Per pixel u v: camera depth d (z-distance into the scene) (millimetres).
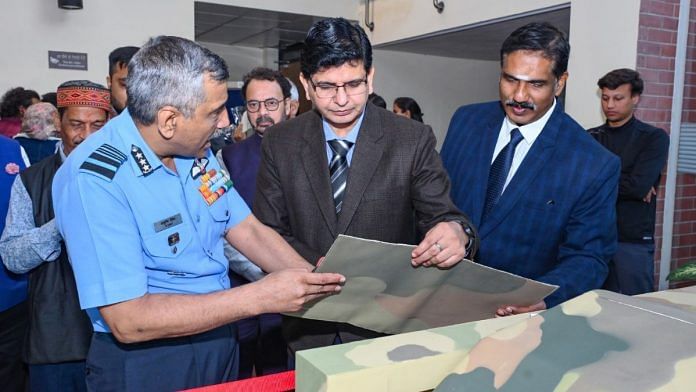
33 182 1522
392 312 1224
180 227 1117
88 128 1599
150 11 5031
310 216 1388
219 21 6078
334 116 1285
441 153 1771
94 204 998
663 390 590
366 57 1243
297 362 713
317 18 5875
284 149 1422
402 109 4844
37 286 1539
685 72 3506
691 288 917
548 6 4000
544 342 678
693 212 3672
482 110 1723
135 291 1000
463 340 761
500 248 1548
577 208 1477
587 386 608
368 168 1349
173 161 1159
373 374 676
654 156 2896
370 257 1039
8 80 4625
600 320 699
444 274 1143
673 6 3453
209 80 1014
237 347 1323
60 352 1541
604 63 3561
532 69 1405
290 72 5605
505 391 638
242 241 1327
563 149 1507
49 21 4707
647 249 2971
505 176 1567
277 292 1027
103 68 4930
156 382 1147
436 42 5594
